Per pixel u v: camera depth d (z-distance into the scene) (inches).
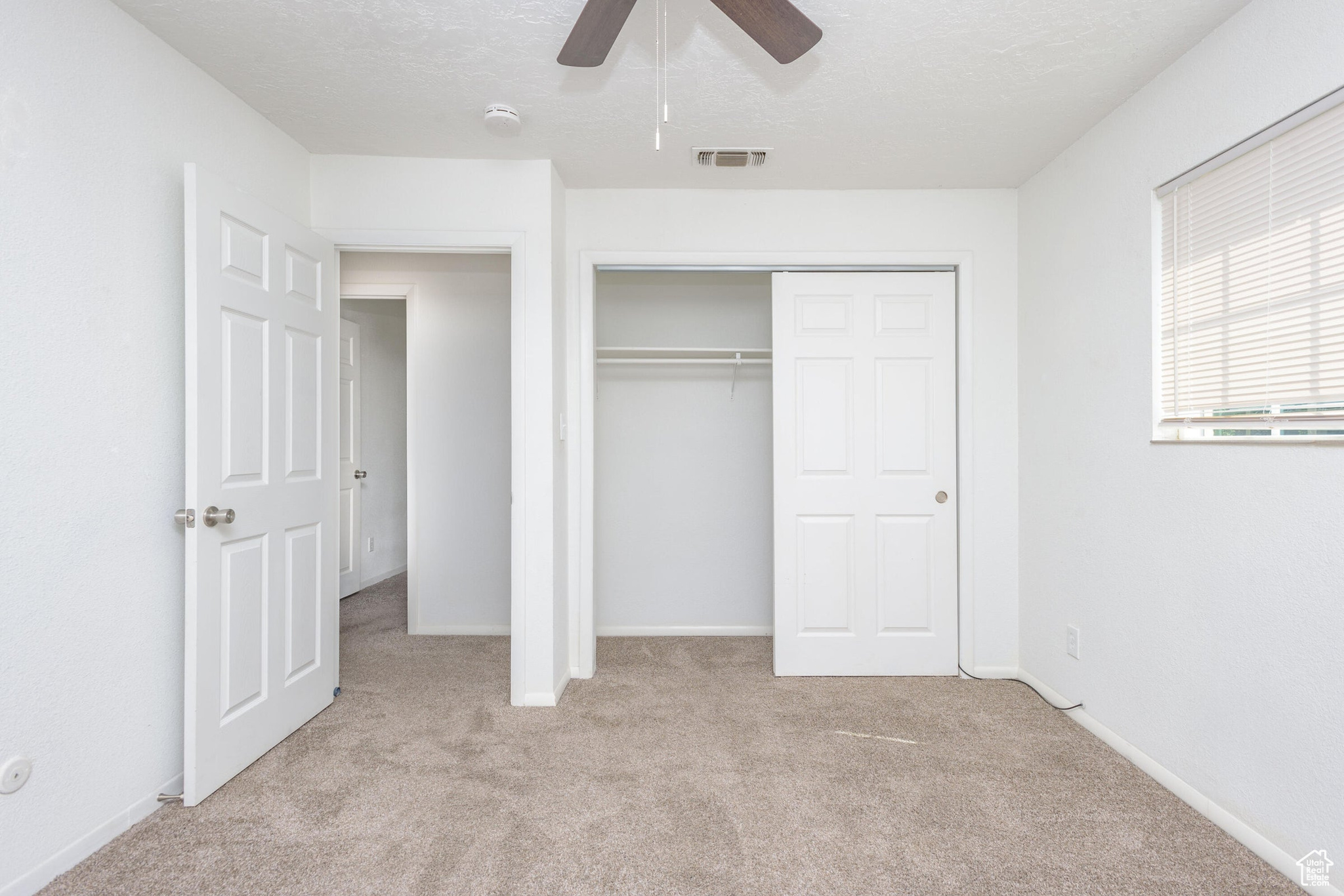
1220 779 73.0
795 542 122.7
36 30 60.8
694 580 152.6
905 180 117.2
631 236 121.3
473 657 133.8
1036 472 113.7
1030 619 116.0
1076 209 101.5
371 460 204.4
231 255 80.5
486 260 154.4
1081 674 100.3
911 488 122.5
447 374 154.2
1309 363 63.6
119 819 69.8
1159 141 83.0
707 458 152.6
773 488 131.8
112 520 69.2
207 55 78.8
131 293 71.6
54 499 62.7
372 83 85.4
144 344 73.4
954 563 122.1
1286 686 64.7
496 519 153.3
